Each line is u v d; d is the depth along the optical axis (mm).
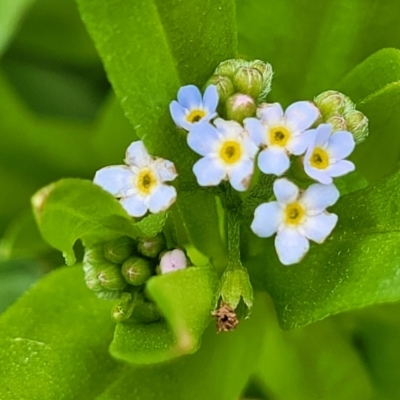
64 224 64
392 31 81
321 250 71
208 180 64
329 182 64
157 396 73
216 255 75
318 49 82
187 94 67
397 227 69
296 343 87
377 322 89
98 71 108
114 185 67
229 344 76
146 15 68
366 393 88
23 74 107
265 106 66
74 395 73
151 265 69
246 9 81
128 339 67
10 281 103
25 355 73
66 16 103
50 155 99
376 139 74
